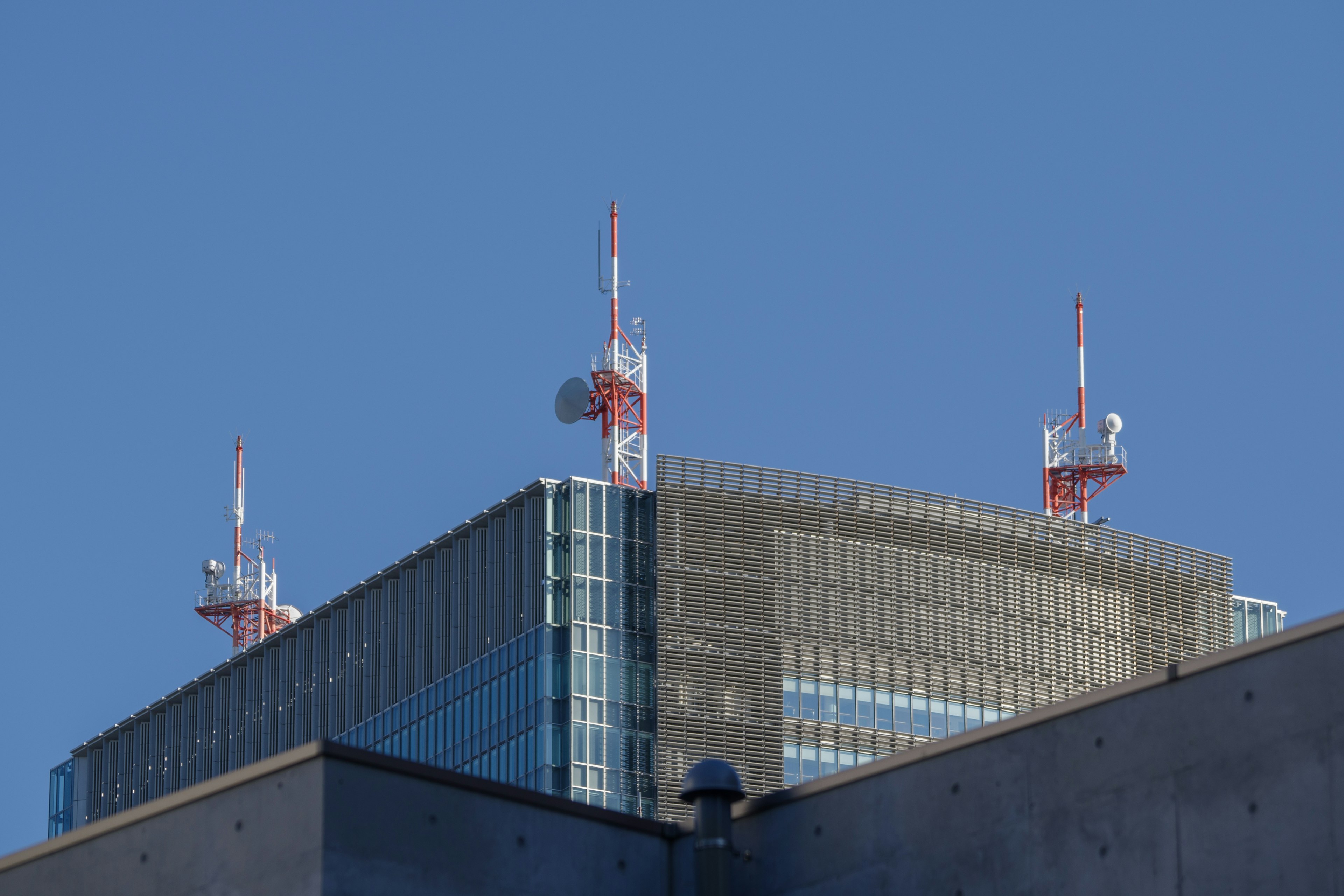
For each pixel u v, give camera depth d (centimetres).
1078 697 5825
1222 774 5356
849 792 6000
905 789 5894
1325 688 5253
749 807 6184
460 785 5872
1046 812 5616
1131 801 5481
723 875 6000
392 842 5706
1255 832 5272
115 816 6019
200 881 5775
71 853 6044
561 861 5978
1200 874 5325
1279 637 5347
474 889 5794
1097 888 5475
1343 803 5162
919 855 5809
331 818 5631
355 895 5591
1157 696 5516
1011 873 5631
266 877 5656
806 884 5991
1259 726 5331
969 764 5794
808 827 6044
